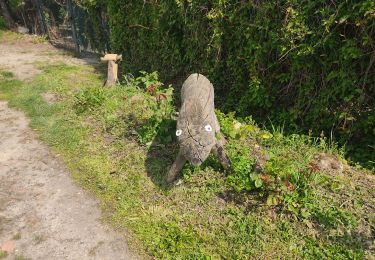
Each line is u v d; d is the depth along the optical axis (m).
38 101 7.15
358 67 4.53
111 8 8.53
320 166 4.64
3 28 14.11
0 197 4.53
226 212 4.04
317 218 3.87
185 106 3.98
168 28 7.16
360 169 4.68
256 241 3.66
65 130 6.01
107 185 4.61
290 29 4.72
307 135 5.26
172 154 5.09
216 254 3.56
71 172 4.97
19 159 5.34
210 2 5.97
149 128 5.42
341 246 3.55
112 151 5.31
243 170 4.41
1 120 6.55
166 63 7.62
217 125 4.44
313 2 4.50
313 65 4.89
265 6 5.03
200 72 6.70
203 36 6.35
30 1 13.17
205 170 4.65
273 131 5.39
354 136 4.97
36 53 11.39
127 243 3.76
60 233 3.93
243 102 5.90
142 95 6.82
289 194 4.00
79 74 8.99
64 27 11.88
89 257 3.61
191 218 3.99
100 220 4.09
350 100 4.68
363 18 4.19
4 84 8.26
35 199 4.48
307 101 5.14
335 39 4.52
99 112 6.40
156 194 4.40
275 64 5.28
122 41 8.72
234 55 5.86
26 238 3.88
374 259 3.41
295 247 3.59
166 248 3.63
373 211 3.96
